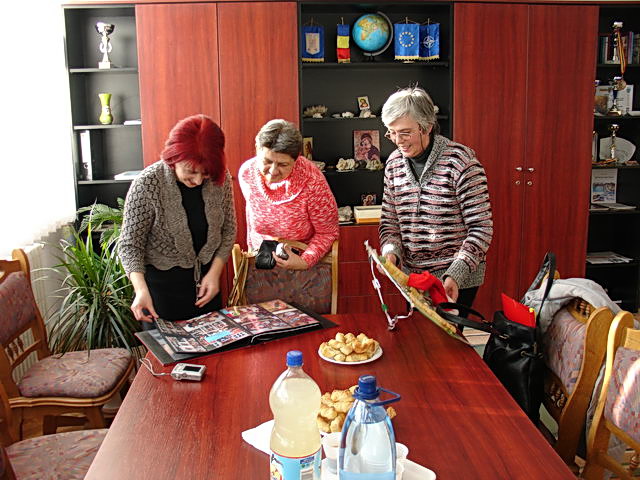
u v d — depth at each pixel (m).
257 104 3.69
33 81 3.20
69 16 3.66
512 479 1.17
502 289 4.02
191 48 3.62
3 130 2.86
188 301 2.30
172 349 1.77
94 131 3.87
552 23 3.81
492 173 3.90
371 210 3.89
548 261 1.89
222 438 1.32
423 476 1.16
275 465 1.09
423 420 1.39
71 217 3.66
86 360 2.37
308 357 1.75
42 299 3.29
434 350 1.80
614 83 4.17
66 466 1.65
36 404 2.17
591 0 3.81
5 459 1.32
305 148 3.98
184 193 2.19
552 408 1.81
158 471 1.21
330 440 1.24
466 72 3.79
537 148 3.91
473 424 1.37
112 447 1.29
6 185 2.87
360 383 1.01
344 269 3.88
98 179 3.84
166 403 1.49
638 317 4.32
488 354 1.88
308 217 2.38
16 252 2.37
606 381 1.50
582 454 1.79
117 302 2.93
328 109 4.11
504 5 3.76
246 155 3.72
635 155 4.35
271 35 3.64
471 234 2.24
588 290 1.76
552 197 3.98
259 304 2.16
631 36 4.13
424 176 2.29
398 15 4.04
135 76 3.95
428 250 2.36
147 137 3.67
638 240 4.34
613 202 4.45
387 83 4.11
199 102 3.66
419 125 2.18
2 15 2.88
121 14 3.83
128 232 2.12
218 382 1.60
